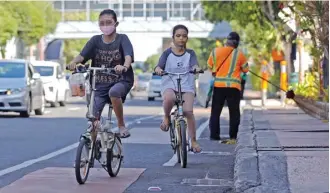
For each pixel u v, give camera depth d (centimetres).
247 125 2962
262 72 5569
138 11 13162
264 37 6688
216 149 2588
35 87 4484
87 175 1770
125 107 6109
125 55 1777
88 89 1747
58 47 11206
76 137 2981
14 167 2048
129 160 2245
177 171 2009
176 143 2109
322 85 3584
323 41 2995
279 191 1444
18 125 3597
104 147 1809
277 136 2434
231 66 2845
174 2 12612
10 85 4266
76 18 13538
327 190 1446
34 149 2516
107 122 1819
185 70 2064
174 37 2061
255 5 6419
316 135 2481
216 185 1766
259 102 6109
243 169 1683
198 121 4100
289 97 3322
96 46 1811
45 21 10188
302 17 3186
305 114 3825
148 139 2939
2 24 8669
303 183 1521
